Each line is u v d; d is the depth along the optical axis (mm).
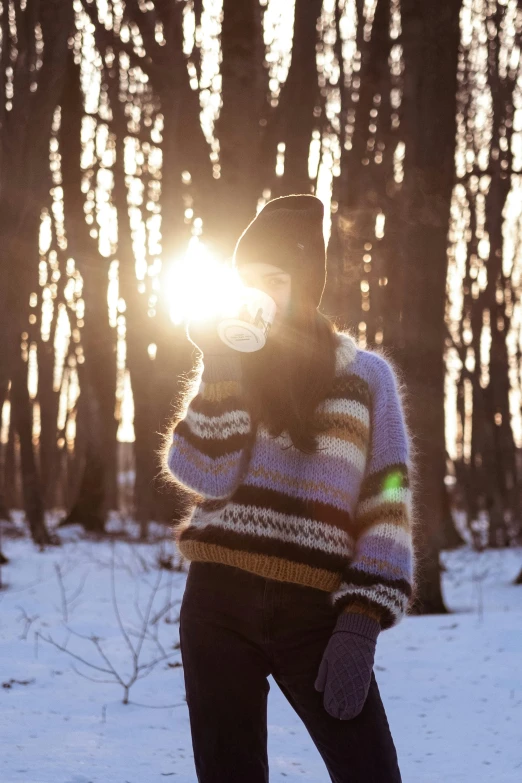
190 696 2025
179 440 2133
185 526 2156
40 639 6445
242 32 9406
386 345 9102
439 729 4527
